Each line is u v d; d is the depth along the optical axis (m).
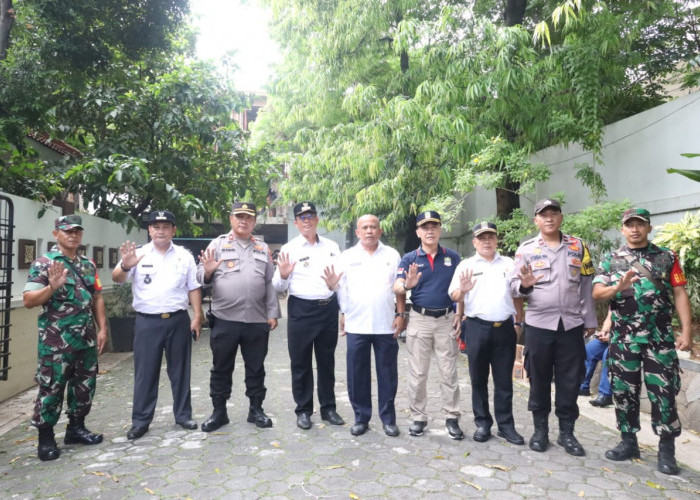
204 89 9.50
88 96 8.48
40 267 3.63
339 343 8.80
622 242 6.96
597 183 7.32
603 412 4.63
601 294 3.47
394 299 4.08
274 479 3.17
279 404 4.86
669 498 2.94
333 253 4.24
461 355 7.45
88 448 3.77
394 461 3.45
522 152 6.93
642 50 8.80
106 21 7.65
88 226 7.73
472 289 3.86
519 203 9.32
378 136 8.17
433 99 7.16
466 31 7.75
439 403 4.91
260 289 4.17
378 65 10.90
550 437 3.97
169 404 4.90
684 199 6.21
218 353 4.09
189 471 3.30
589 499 2.91
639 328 3.43
